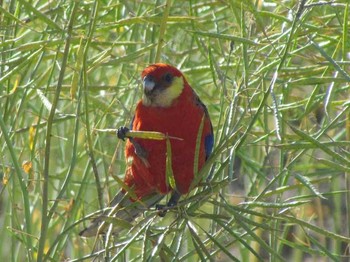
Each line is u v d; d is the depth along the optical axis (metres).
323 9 13.12
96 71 15.07
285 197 15.12
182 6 13.39
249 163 11.99
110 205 10.38
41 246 9.31
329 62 10.16
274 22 12.32
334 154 9.26
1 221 13.99
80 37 10.06
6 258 14.49
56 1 13.06
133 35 12.55
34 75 11.56
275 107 9.07
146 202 10.56
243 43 10.16
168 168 8.97
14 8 12.15
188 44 14.52
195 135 10.08
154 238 10.04
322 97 11.19
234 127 9.47
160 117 10.03
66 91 12.98
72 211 11.58
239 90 10.14
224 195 11.31
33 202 13.78
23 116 12.23
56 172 14.69
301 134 9.33
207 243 10.96
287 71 11.31
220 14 14.81
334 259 10.13
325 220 15.70
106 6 12.16
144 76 10.21
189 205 10.23
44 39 12.01
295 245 10.62
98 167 14.47
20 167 10.67
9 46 11.56
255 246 14.33
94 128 10.45
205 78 14.30
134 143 9.99
